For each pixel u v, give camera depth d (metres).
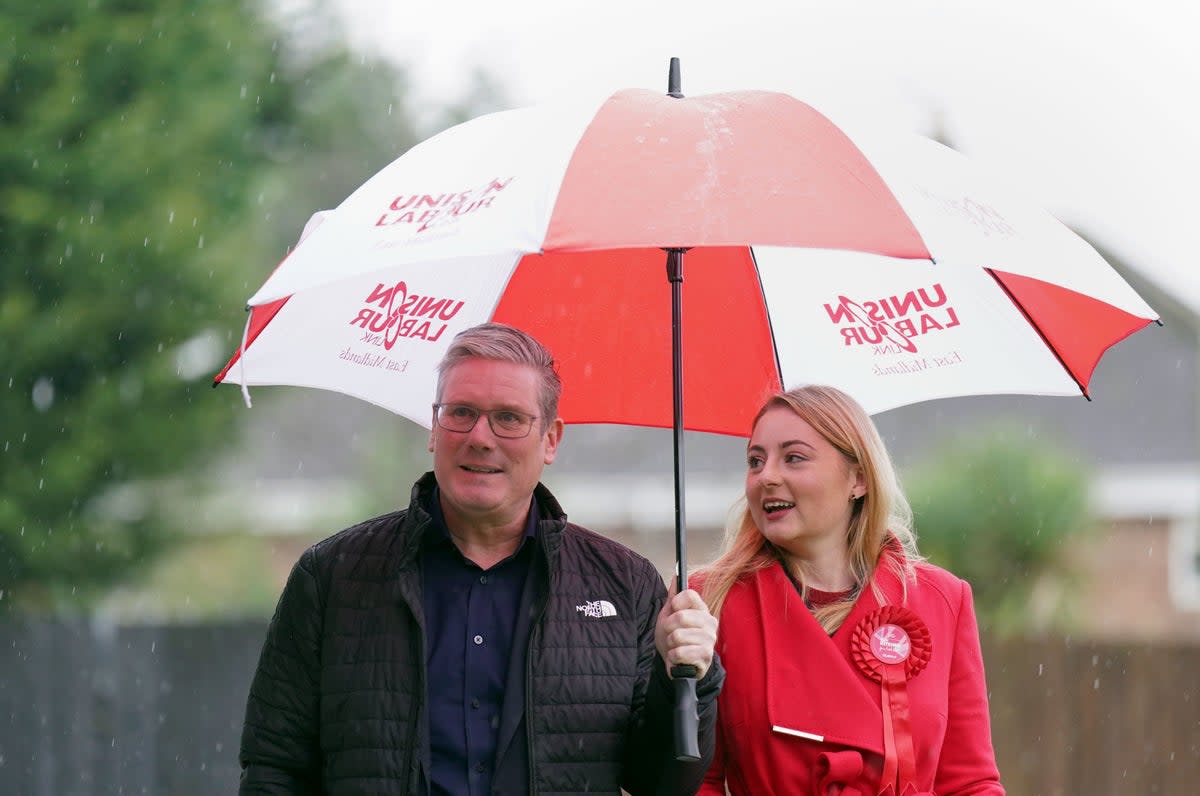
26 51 21.92
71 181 21.75
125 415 22.17
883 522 6.89
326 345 6.93
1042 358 6.82
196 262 22.14
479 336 6.20
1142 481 35.78
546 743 6.05
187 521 23.33
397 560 6.28
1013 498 20.83
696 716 5.87
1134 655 15.94
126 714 17.95
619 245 5.13
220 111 22.69
